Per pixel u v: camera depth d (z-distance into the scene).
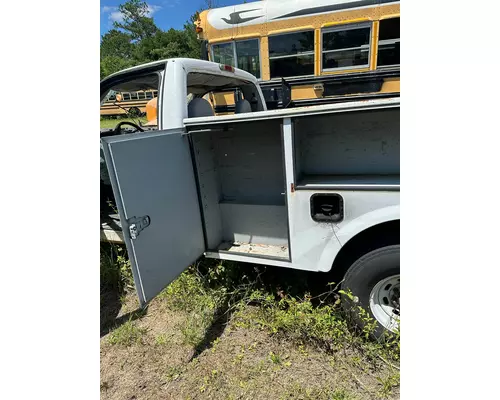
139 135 1.77
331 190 1.88
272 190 2.61
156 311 2.61
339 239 1.94
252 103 3.73
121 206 1.64
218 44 5.75
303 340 2.12
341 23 5.00
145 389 1.91
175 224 2.08
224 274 2.63
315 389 1.79
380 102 1.66
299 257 2.08
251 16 5.43
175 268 2.07
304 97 5.29
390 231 1.96
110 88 2.70
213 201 2.62
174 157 2.07
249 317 2.36
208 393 1.84
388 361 1.90
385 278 1.95
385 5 4.79
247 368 1.97
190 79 2.76
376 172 2.11
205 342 2.21
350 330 2.12
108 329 2.47
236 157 2.64
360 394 1.75
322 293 2.36
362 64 5.09
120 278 2.96
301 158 2.22
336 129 2.12
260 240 2.67
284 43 5.36
